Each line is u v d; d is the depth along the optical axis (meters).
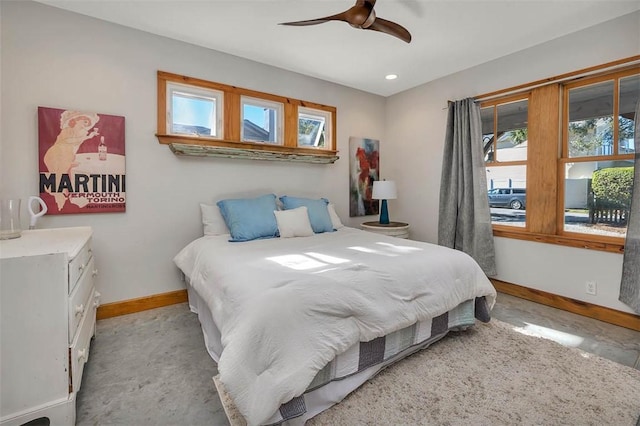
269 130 3.38
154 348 2.01
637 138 2.21
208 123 3.01
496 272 3.17
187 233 2.87
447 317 2.02
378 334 1.55
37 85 2.21
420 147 3.92
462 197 3.37
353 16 1.82
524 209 2.99
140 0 2.19
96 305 2.12
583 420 1.35
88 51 2.38
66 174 2.30
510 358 1.86
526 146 2.97
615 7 2.23
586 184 2.59
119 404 1.48
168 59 2.71
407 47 2.87
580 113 2.61
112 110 2.48
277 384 1.19
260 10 2.30
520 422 1.34
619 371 1.73
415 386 1.59
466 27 2.52
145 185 2.64
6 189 2.12
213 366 1.81
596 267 2.49
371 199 4.24
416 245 2.40
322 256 2.02
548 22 2.44
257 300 1.34
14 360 1.17
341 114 3.91
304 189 3.63
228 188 3.09
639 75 2.30
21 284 1.18
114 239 2.53
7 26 2.11
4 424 1.15
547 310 2.67
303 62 3.22
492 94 3.12
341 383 1.49
